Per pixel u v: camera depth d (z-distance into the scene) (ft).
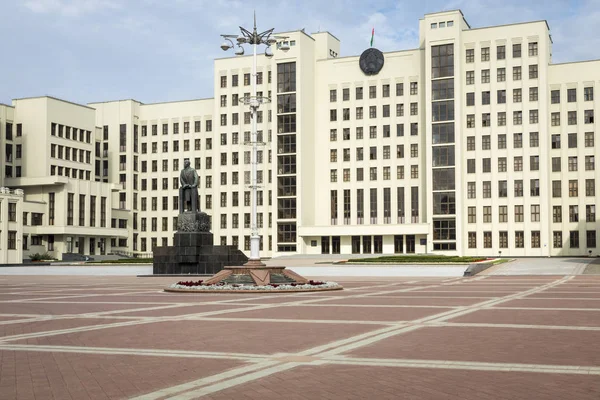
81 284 140.26
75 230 346.54
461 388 32.91
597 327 56.03
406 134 349.00
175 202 401.29
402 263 208.64
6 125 357.41
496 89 330.95
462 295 96.48
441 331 53.78
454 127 328.90
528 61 326.85
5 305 82.53
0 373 37.60
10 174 358.64
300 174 350.84
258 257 117.08
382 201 350.84
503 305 78.38
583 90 327.67
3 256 304.09
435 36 334.44
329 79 366.84
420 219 342.85
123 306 80.38
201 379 35.55
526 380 34.63
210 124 395.96
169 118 405.80
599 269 181.16
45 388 33.86
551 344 46.55
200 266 170.40
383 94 355.15
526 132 325.62
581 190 325.21
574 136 328.29
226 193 378.73
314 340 49.32
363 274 182.60
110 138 409.08
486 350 44.14
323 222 362.74
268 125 370.53
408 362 39.93
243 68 377.30
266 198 368.48
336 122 363.76
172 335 52.60
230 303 84.48
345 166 360.28
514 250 324.60
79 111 379.35
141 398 31.63
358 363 39.75
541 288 113.80
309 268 207.72
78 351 44.91
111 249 387.34
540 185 322.55
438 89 333.21
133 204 406.21
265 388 33.30
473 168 333.21
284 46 128.47
